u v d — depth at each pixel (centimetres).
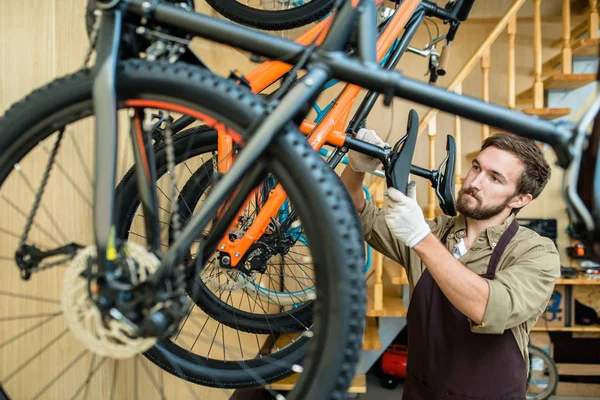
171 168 56
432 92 52
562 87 247
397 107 262
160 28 56
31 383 93
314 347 48
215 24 54
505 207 114
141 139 59
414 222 85
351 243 48
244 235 90
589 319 257
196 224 49
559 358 269
